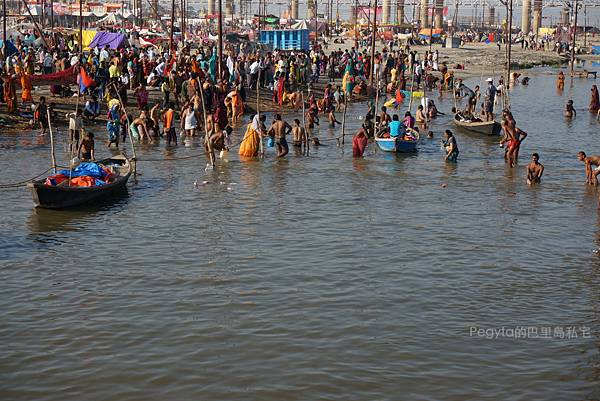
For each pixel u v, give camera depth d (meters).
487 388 14.03
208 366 14.74
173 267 20.14
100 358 15.06
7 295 18.19
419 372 14.59
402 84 61.56
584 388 14.09
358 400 13.54
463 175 31.50
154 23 109.00
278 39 83.00
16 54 52.22
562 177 31.53
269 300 17.97
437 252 21.53
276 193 28.00
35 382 14.14
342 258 20.95
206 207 25.97
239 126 43.19
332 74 62.88
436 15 146.25
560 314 17.42
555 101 59.97
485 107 46.97
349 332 16.28
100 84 44.03
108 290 18.55
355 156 34.72
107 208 25.67
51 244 21.94
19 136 37.56
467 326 16.70
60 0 121.75
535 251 21.77
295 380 14.22
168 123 36.94
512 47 122.12
